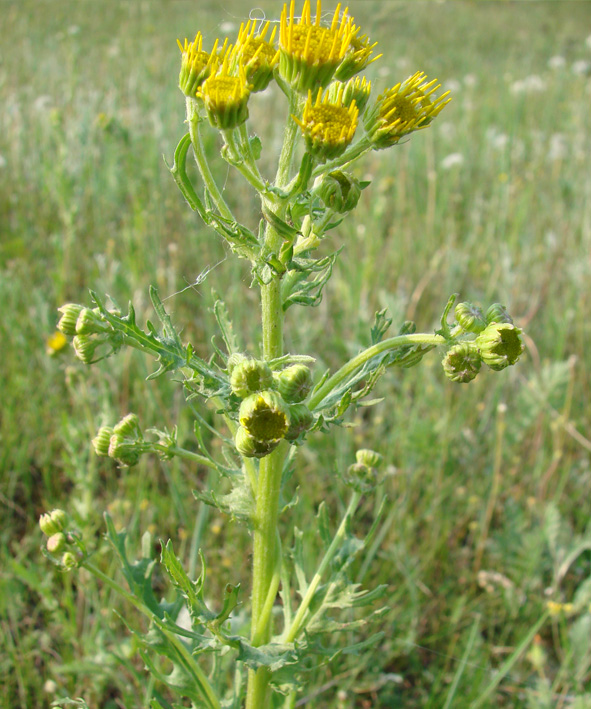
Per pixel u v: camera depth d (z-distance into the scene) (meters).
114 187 5.97
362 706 3.15
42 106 7.19
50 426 4.11
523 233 5.89
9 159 6.89
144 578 2.24
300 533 2.32
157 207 5.53
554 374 3.98
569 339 5.00
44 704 2.93
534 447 4.28
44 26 11.43
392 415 4.41
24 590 3.35
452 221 6.08
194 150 1.82
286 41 1.74
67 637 3.06
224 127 1.71
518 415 4.22
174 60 9.59
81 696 2.98
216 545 3.60
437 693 3.13
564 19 18.67
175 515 3.69
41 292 4.49
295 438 1.77
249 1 15.79
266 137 7.40
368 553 3.57
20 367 4.39
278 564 2.10
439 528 3.71
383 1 12.77
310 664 2.92
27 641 3.06
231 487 3.61
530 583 3.53
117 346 1.90
